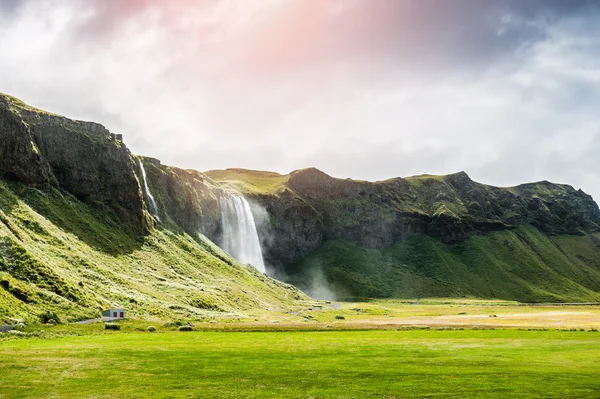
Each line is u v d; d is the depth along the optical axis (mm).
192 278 190875
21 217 147625
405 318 169875
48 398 38344
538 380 47281
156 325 104375
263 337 88125
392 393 41625
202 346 71938
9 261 109938
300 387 43594
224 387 43219
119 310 109500
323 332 102000
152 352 64062
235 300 181250
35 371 48781
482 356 63844
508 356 64062
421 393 41688
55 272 116938
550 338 88312
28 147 178375
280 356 62625
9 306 90062
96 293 123438
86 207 192375
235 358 60219
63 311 101438
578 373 50938
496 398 40031
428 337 90188
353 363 57250
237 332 99250
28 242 131875
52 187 184000
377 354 65438
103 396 39219
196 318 128500
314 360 59438
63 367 51281
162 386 43219
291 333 98625
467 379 47562
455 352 67875
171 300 146625
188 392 41062
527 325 124562
